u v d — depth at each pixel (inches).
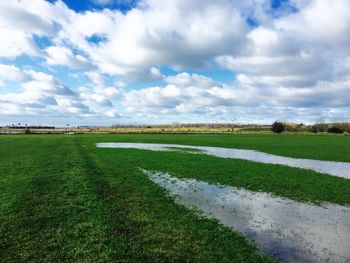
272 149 2143.2
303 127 6072.8
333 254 436.8
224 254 422.3
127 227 516.4
